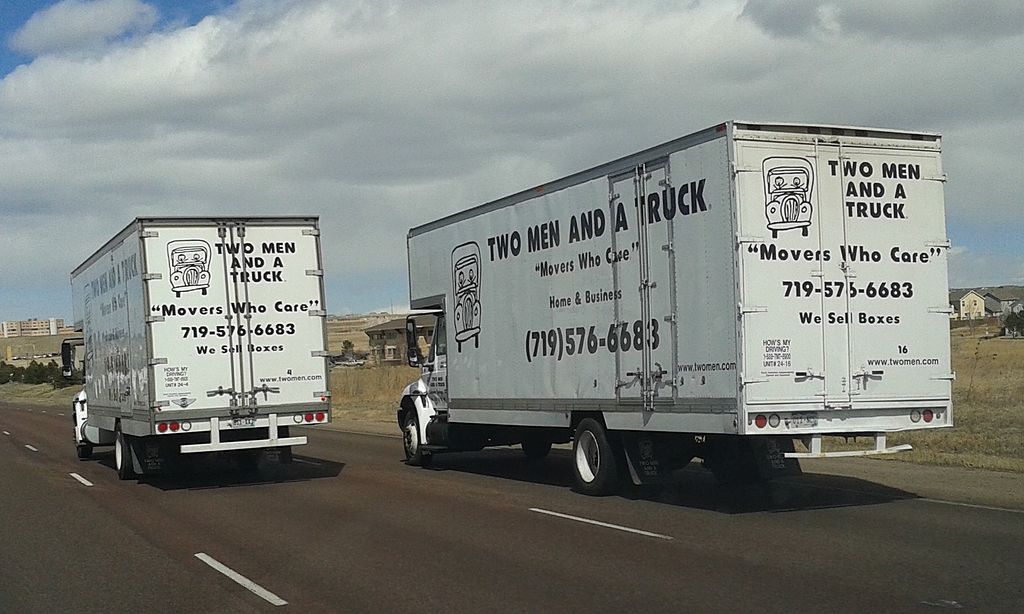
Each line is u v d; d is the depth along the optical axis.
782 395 12.02
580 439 15.19
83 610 8.84
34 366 125.00
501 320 17.23
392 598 8.86
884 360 12.53
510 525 12.56
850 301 12.40
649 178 13.49
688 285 12.76
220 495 16.75
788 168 12.21
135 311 17.84
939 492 14.59
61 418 51.19
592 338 14.75
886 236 12.62
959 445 19.98
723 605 8.16
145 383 17.31
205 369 17.45
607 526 12.25
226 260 17.69
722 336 12.20
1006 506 13.18
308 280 18.16
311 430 34.91
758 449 14.02
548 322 15.86
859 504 13.58
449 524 12.78
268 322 17.88
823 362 12.22
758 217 12.02
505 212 17.06
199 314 17.47
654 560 10.07
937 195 12.91
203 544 11.98
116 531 13.15
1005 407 27.19
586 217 14.84
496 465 20.97
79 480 19.86
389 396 53.53
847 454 12.51
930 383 12.75
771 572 9.33
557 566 9.95
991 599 8.17
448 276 19.19
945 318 12.85
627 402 13.99
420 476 18.97
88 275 22.94
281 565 10.52
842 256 12.38
